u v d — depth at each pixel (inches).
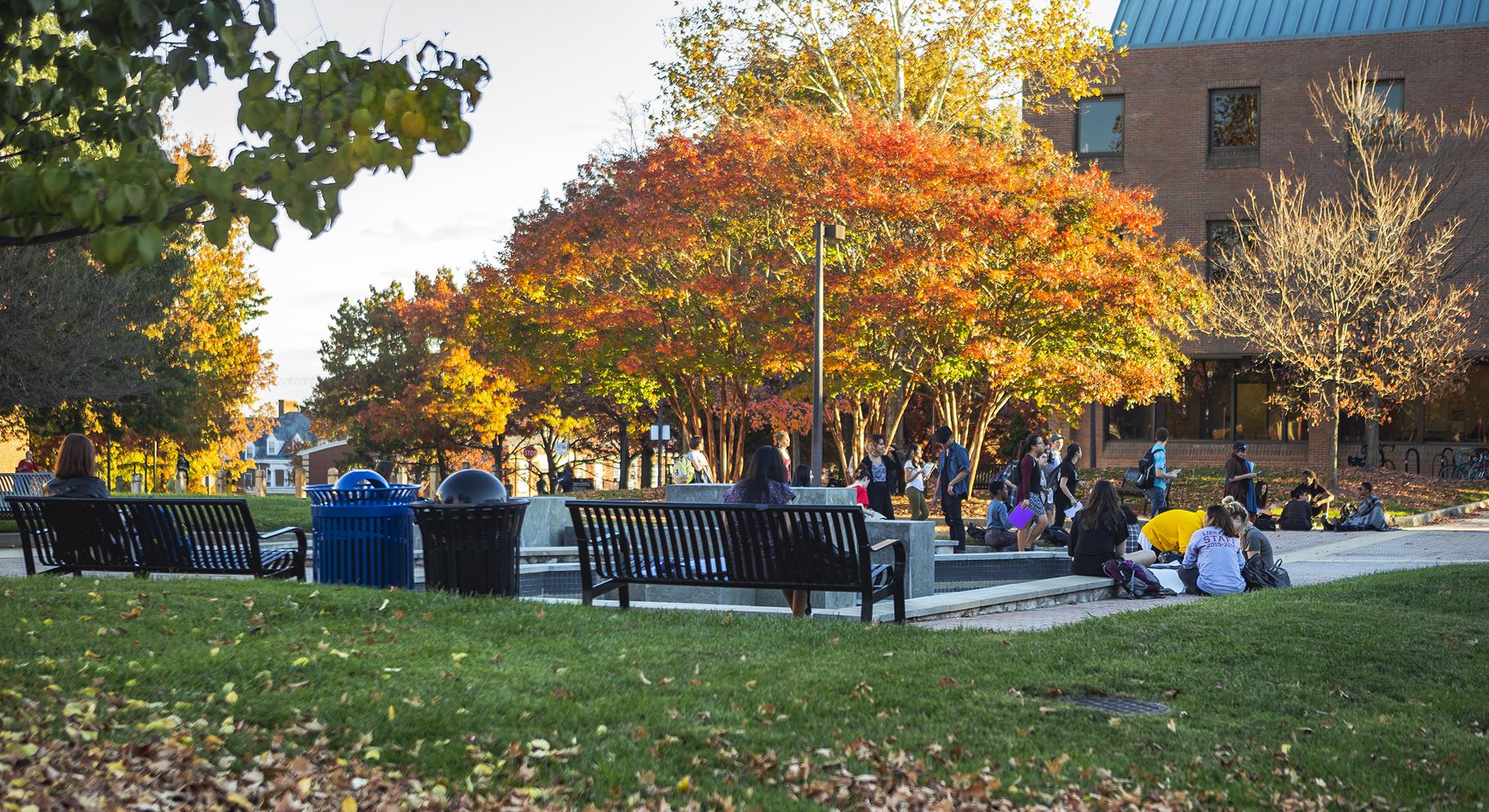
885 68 1425.9
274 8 197.0
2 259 930.1
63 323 997.2
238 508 432.5
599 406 2193.7
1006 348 1089.4
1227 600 474.9
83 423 1314.0
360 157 192.4
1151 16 1705.2
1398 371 1332.4
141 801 194.1
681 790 228.1
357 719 254.7
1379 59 1577.3
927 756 254.5
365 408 2529.5
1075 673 330.0
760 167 1120.8
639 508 413.1
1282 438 1658.5
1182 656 355.3
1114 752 263.4
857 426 1325.0
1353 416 1585.9
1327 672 341.4
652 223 1138.0
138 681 270.1
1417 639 382.6
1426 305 1347.2
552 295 1235.9
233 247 1818.4
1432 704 315.6
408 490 465.1
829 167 1121.4
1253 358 1660.9
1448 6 1601.9
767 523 401.1
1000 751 260.7
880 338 1136.2
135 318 1108.5
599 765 237.1
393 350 2539.4
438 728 253.6
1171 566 571.2
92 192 174.4
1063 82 1397.6
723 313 1165.7
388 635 335.3
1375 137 1497.3
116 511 440.8
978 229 1074.1
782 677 310.7
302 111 188.9
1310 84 1583.4
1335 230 1360.7
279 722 250.2
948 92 1446.9
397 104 190.4
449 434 2351.1
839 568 398.6
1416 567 708.7
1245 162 1620.3
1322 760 263.0
